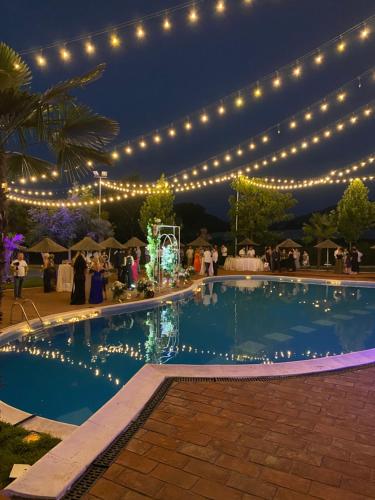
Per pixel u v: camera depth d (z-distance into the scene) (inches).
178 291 554.6
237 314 432.5
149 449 121.8
